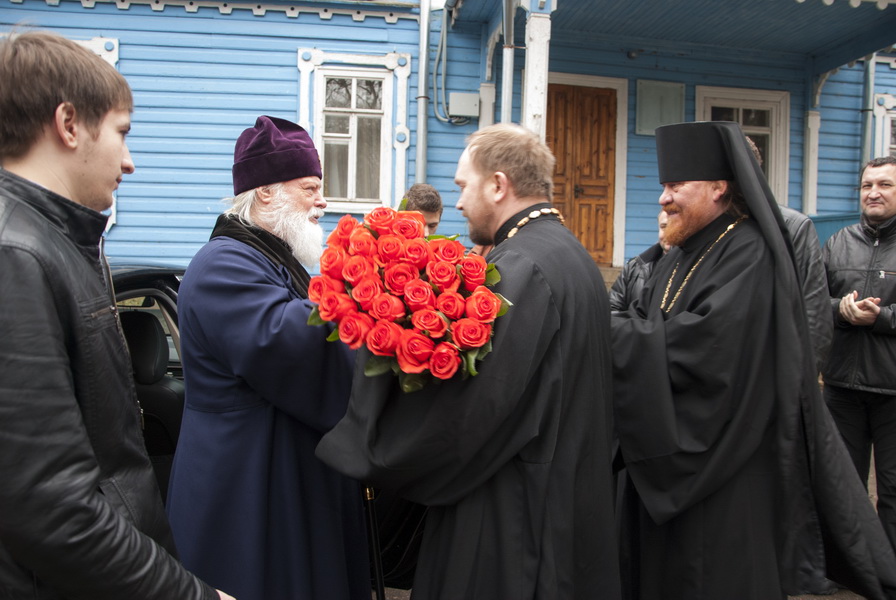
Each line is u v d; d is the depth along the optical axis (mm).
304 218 1889
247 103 6809
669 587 2012
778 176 7930
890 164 3088
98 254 1171
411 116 7020
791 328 1858
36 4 6527
